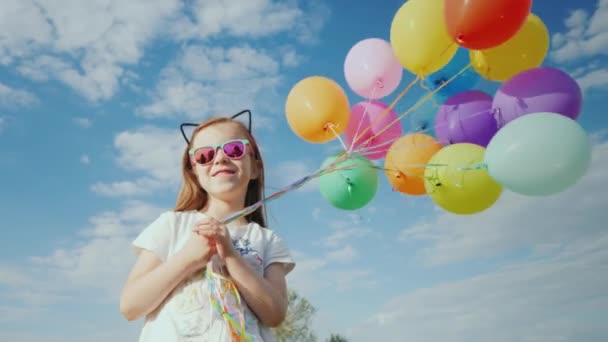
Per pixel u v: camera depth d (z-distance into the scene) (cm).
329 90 314
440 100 315
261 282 188
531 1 246
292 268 217
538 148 234
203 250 181
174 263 181
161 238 200
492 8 239
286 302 202
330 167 262
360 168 319
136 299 183
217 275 181
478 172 272
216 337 178
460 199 279
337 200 327
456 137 293
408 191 315
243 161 216
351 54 339
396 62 326
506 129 249
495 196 281
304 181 238
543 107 262
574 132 237
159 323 185
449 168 275
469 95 295
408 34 288
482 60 288
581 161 235
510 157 240
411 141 305
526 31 278
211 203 218
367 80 327
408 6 296
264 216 240
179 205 224
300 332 1041
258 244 209
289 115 324
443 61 294
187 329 180
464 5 245
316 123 311
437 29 281
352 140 327
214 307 178
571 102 261
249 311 188
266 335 193
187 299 185
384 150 321
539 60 285
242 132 227
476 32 247
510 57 280
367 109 323
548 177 236
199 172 215
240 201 219
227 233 183
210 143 215
